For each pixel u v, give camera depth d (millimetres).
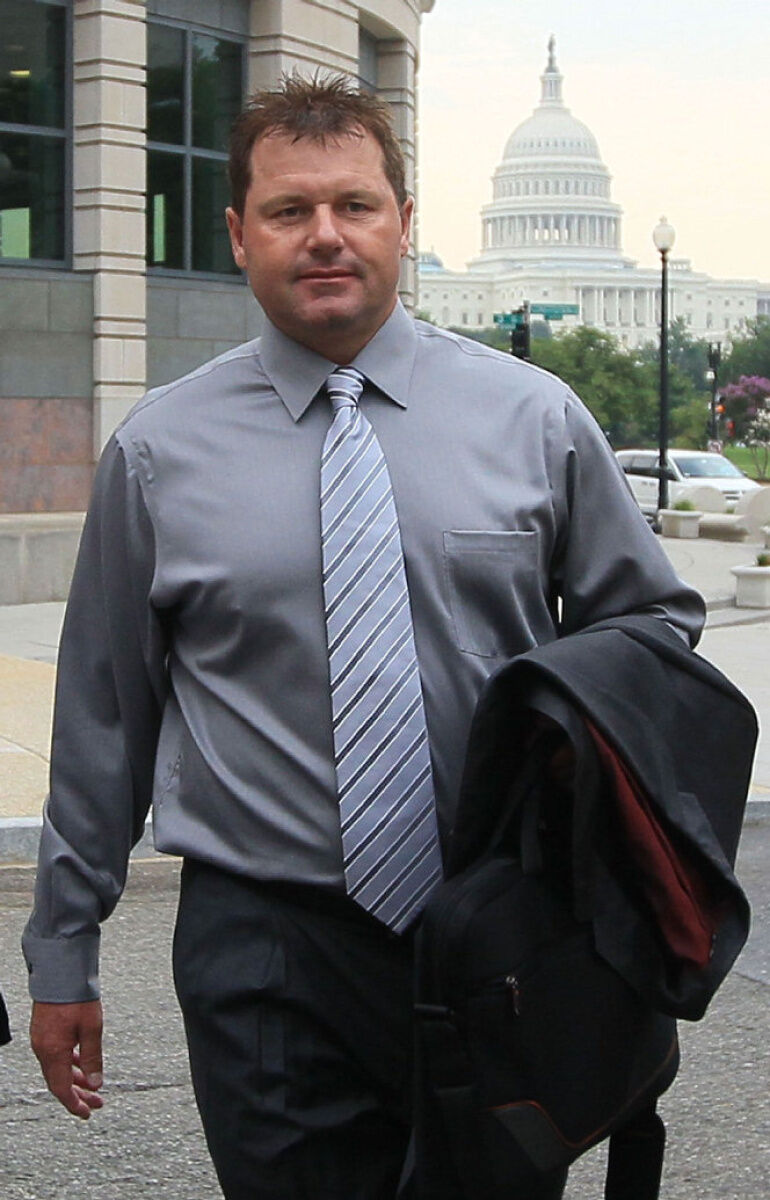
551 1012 2334
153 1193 4258
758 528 30172
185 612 2709
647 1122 2701
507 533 2670
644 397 109250
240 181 2766
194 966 2693
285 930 2629
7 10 20125
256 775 2650
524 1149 2307
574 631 2850
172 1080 5035
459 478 2678
